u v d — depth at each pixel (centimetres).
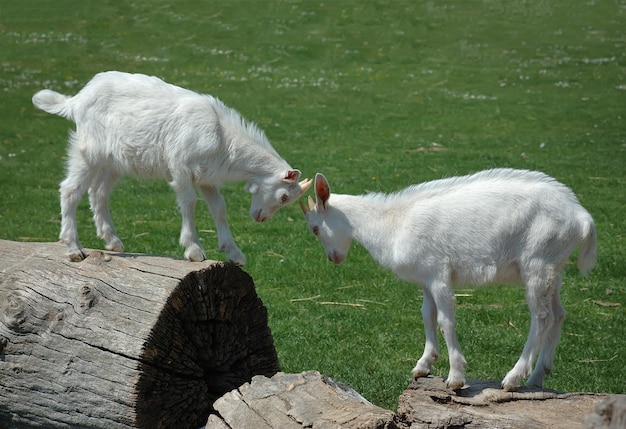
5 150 2447
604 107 3134
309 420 707
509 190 833
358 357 1197
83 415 809
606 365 1179
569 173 2267
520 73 3722
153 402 805
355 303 1415
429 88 3456
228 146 941
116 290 836
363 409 714
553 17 4753
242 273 886
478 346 1243
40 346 833
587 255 834
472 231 828
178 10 4675
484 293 1480
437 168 2309
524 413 765
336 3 4925
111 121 927
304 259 1622
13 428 859
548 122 2912
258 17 4606
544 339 836
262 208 970
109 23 4400
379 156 2453
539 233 812
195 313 841
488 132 2777
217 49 4038
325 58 3969
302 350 1216
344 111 3064
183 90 955
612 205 1977
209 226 1834
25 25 4303
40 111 2920
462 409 770
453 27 4531
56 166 2294
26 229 1755
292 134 2722
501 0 5044
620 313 1387
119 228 1783
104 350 803
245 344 902
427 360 865
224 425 753
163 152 925
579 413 765
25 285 874
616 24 4644
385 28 4494
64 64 3644
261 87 3419
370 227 880
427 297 872
